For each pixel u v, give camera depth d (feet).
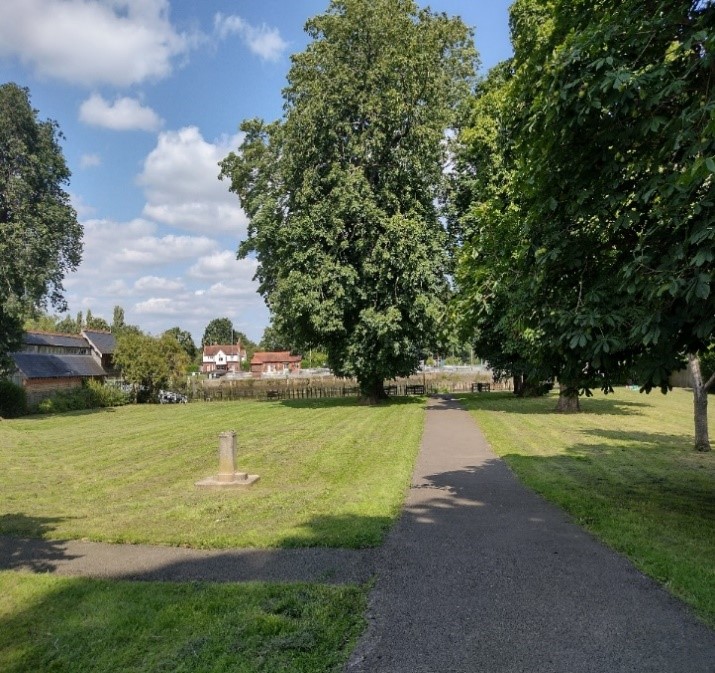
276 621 14.56
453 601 15.98
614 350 21.02
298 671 12.32
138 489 34.65
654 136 21.52
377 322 81.05
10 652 13.58
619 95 20.06
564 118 22.02
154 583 17.70
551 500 27.91
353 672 12.31
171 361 142.92
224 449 34.91
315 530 23.13
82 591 17.22
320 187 86.48
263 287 108.06
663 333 19.29
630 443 46.91
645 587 16.74
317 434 58.08
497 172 57.88
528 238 25.26
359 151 83.97
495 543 21.20
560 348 23.58
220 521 25.54
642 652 12.95
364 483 32.81
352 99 86.02
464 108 89.25
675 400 88.99
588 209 22.53
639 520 23.59
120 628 14.65
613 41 21.53
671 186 18.67
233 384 173.88
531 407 80.28
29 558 21.07
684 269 18.06
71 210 106.63
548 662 12.60
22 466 45.09
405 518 25.08
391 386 136.77
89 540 23.32
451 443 48.60
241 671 12.34
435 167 86.28
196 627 14.56
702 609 14.99
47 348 140.97
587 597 16.06
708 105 17.72
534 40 28.63
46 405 109.91
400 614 15.20
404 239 79.97
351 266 83.20
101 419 92.27
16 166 100.63
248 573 18.62
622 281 20.86
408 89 85.40
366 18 87.97
